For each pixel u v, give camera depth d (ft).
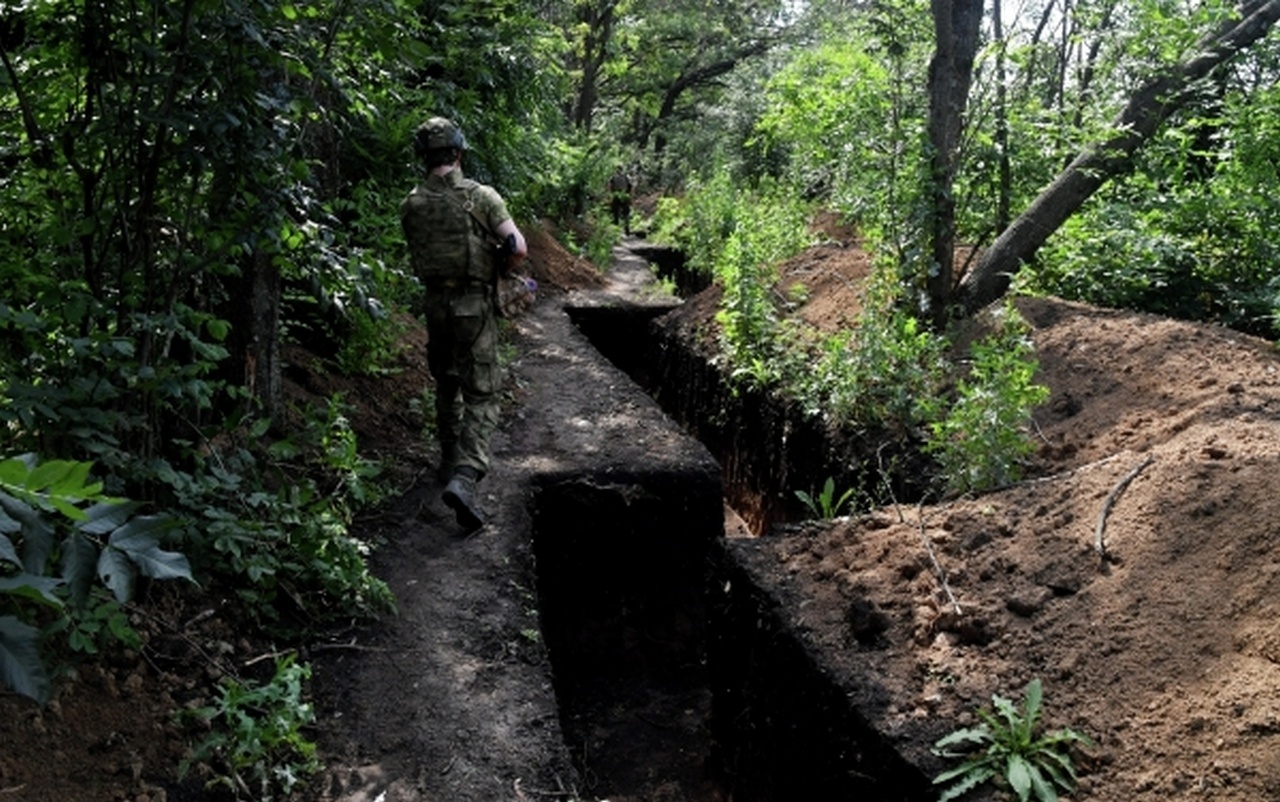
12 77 10.77
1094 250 23.54
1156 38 22.89
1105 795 9.11
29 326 10.07
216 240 12.25
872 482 19.80
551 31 42.01
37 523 5.65
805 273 34.68
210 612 12.39
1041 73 28.19
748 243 34.17
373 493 17.51
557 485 20.03
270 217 12.31
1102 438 16.71
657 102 120.88
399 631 13.82
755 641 13.83
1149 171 25.26
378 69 14.78
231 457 13.65
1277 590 10.46
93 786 9.35
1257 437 13.41
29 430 10.68
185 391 11.82
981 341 21.84
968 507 14.51
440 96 30.86
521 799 10.68
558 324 37.55
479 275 16.55
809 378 24.34
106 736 9.95
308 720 11.22
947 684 11.00
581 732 18.58
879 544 14.14
